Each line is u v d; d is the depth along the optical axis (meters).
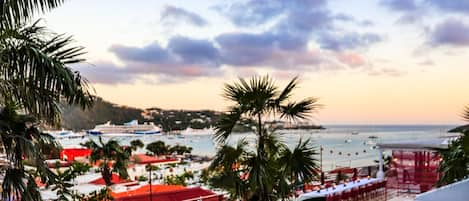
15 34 4.62
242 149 6.75
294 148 6.75
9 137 4.63
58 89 4.68
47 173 5.17
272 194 6.73
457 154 8.23
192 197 12.51
